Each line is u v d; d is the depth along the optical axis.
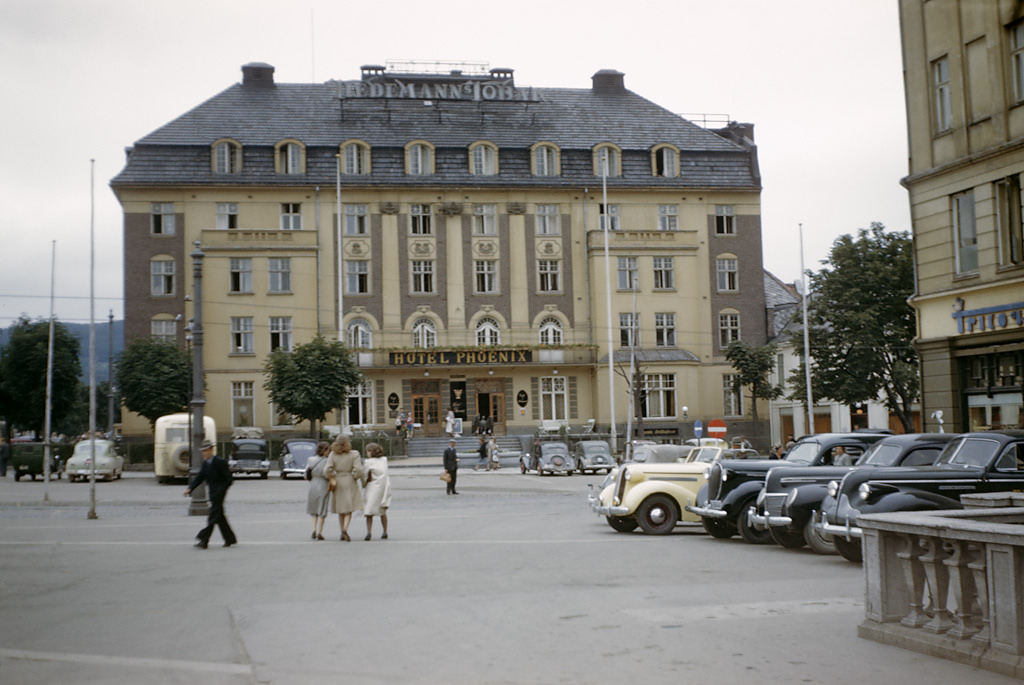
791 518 16.08
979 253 25.81
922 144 27.70
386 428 64.44
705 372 67.31
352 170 65.19
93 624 10.16
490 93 68.56
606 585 12.55
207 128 65.06
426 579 13.30
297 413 56.97
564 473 50.44
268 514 28.30
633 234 66.75
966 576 8.14
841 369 48.78
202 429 27.34
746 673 7.64
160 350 58.38
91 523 24.98
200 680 7.60
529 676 7.60
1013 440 14.59
